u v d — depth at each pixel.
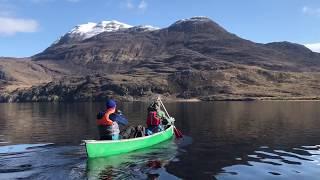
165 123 31.20
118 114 23.33
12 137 33.38
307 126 40.25
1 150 25.61
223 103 121.88
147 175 18.59
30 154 23.42
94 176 18.27
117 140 22.89
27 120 53.62
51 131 37.91
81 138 32.16
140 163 21.05
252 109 76.94
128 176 18.36
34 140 31.12
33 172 18.86
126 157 22.52
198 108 83.31
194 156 23.28
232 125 41.72
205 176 18.59
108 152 22.34
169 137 29.92
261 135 33.06
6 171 19.05
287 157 23.22
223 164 21.16
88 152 21.30
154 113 28.64
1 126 44.31
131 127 25.64
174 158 22.56
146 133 27.06
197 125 41.78
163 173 19.02
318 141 29.64
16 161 21.28
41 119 55.22
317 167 20.55
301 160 22.34
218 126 40.69
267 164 21.25
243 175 18.84
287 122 45.16
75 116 60.97
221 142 28.88
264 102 129.12
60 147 26.25
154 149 25.31
